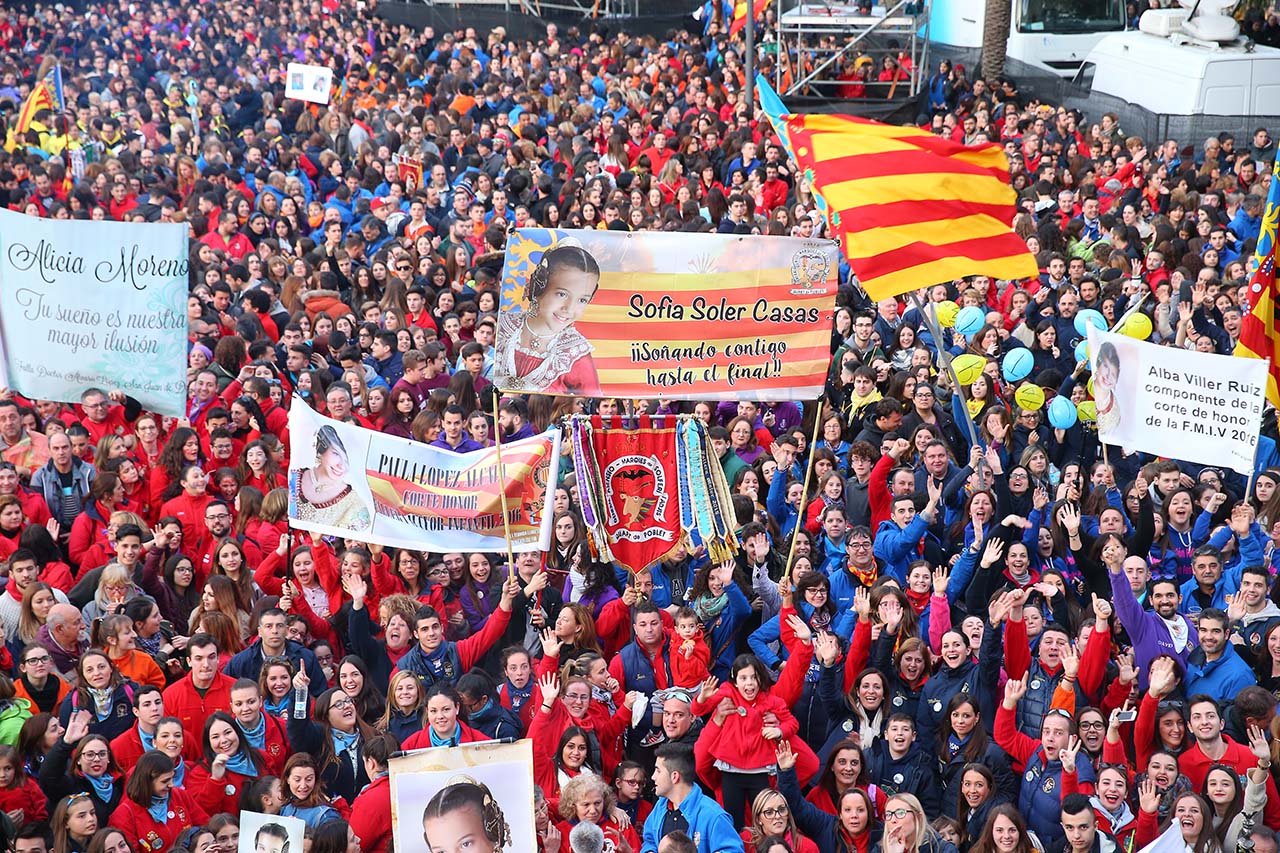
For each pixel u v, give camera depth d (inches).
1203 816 320.8
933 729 360.5
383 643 400.2
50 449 462.3
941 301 643.5
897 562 431.8
